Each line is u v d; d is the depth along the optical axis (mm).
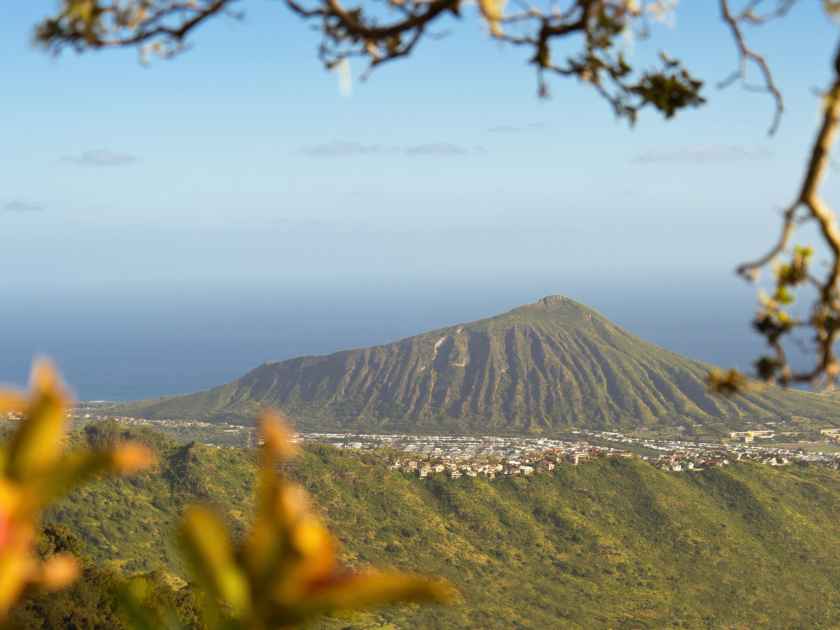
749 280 2350
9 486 689
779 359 2350
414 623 97812
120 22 2678
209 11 2793
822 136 2197
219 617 712
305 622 706
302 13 2973
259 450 732
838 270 2291
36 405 704
